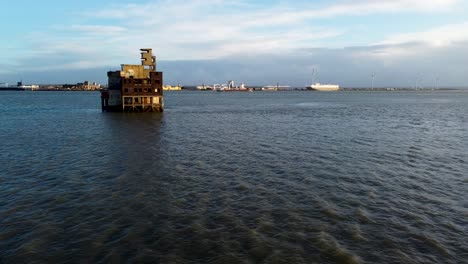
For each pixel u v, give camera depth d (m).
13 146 42.75
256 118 82.62
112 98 100.88
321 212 20.91
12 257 15.88
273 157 36.06
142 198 23.44
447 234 18.12
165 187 25.84
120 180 27.69
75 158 35.81
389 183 26.86
